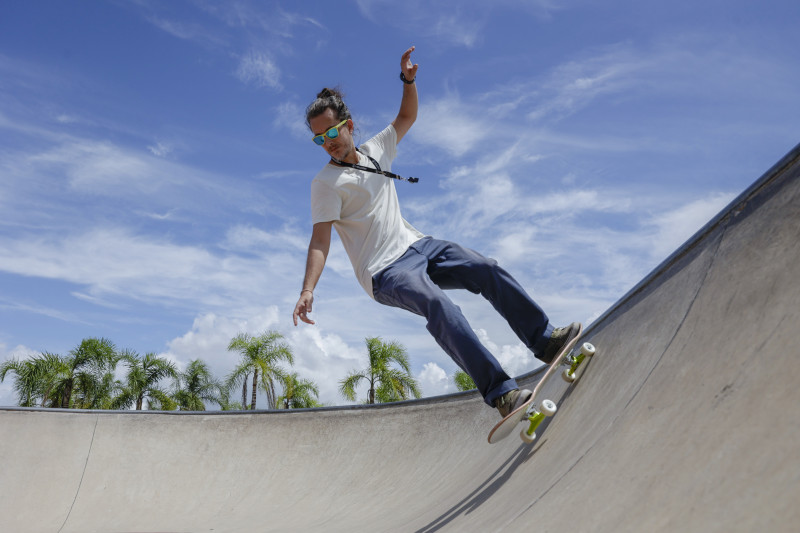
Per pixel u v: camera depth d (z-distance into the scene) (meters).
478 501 3.18
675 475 1.60
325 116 3.25
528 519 2.17
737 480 1.36
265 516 5.95
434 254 3.35
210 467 7.30
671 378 2.17
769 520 1.18
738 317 2.03
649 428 2.00
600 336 3.44
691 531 1.35
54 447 7.64
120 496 7.02
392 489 5.58
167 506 6.78
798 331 1.63
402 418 6.75
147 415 8.02
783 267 1.97
